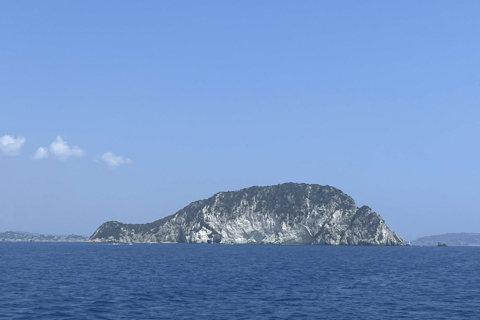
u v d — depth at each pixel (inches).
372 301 2043.6
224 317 1627.7
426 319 1637.6
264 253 7628.0
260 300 2032.5
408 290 2471.7
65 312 1691.7
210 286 2556.6
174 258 5797.2
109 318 1589.6
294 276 3253.0
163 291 2308.1
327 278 3134.8
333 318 1635.1
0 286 2433.6
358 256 6756.9
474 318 1665.8
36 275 3132.4
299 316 1664.6
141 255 6692.9
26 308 1761.8
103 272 3467.0
